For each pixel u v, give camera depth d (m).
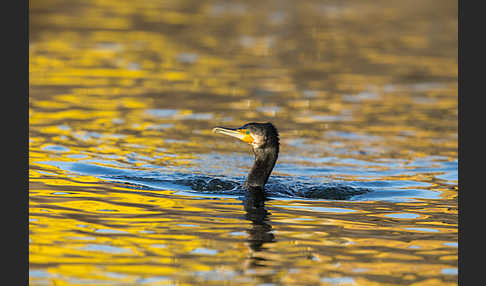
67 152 28.05
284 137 32.16
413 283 16.31
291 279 16.38
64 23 57.94
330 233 19.80
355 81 43.56
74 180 24.48
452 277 16.70
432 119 35.94
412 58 50.31
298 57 49.72
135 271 16.66
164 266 17.00
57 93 38.00
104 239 18.75
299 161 28.78
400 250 18.48
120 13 63.84
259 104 37.69
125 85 40.47
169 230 19.66
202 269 16.86
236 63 47.06
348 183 25.73
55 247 18.09
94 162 26.89
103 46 50.22
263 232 19.70
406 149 30.84
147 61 46.53
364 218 21.41
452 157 29.56
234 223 20.50
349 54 51.19
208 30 57.50
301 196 23.98
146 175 25.64
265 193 24.17
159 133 32.06
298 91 40.78
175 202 22.55
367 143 31.62
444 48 53.78
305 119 35.38
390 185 25.58
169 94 39.00
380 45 54.44
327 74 45.16
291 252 18.16
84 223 20.00
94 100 37.03
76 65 44.56
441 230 20.27
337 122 35.06
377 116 36.41
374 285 16.16
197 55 48.88
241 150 30.30
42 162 26.45
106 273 16.50
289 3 72.75
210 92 39.81
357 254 18.12
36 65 43.94
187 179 25.42
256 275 16.58
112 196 22.84
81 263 17.08
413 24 63.12
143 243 18.55
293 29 59.50
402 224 20.81
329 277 16.55
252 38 55.22
